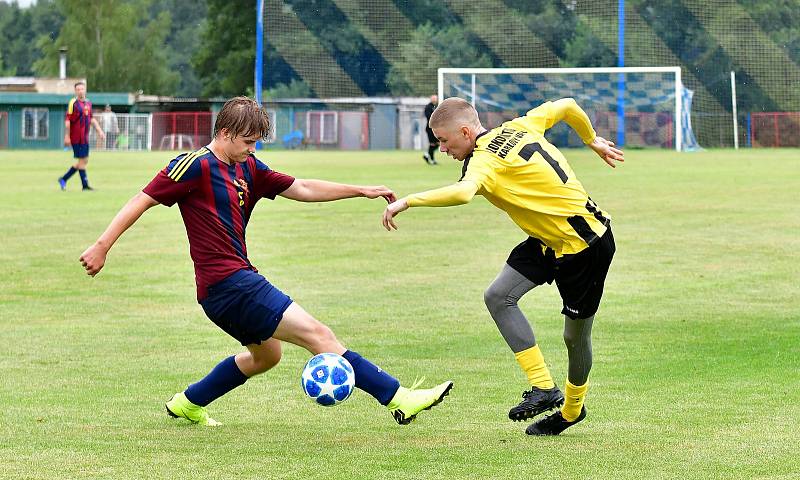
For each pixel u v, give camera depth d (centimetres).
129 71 13950
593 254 971
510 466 885
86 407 1112
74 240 2536
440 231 2700
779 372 1245
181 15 18012
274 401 1149
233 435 1002
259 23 7650
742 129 8831
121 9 13975
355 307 1697
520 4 10069
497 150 973
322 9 10419
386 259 2222
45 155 7894
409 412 968
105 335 1502
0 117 10394
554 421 1000
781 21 9344
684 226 2741
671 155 6812
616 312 1638
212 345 1438
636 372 1254
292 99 10119
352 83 10456
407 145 10138
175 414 1042
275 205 3453
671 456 909
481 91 7981
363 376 969
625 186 4050
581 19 9438
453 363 1317
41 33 18462
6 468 882
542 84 7988
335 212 3212
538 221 974
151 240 2538
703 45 9300
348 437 994
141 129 9969
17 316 1639
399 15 10494
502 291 1002
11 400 1140
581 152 7481
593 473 861
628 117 8025
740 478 843
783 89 9244
